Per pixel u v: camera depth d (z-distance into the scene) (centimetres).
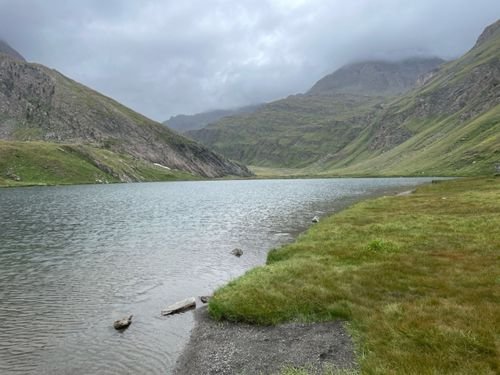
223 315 2192
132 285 2922
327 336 1816
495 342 1471
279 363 1639
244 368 1642
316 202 9381
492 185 9388
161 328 2128
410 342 1572
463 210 5059
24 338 2012
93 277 3128
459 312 1775
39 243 4531
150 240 4722
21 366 1734
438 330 1612
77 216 7106
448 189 9644
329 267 2694
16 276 3152
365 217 5116
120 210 8231
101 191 15362
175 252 4038
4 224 6000
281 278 2517
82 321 2234
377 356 1507
